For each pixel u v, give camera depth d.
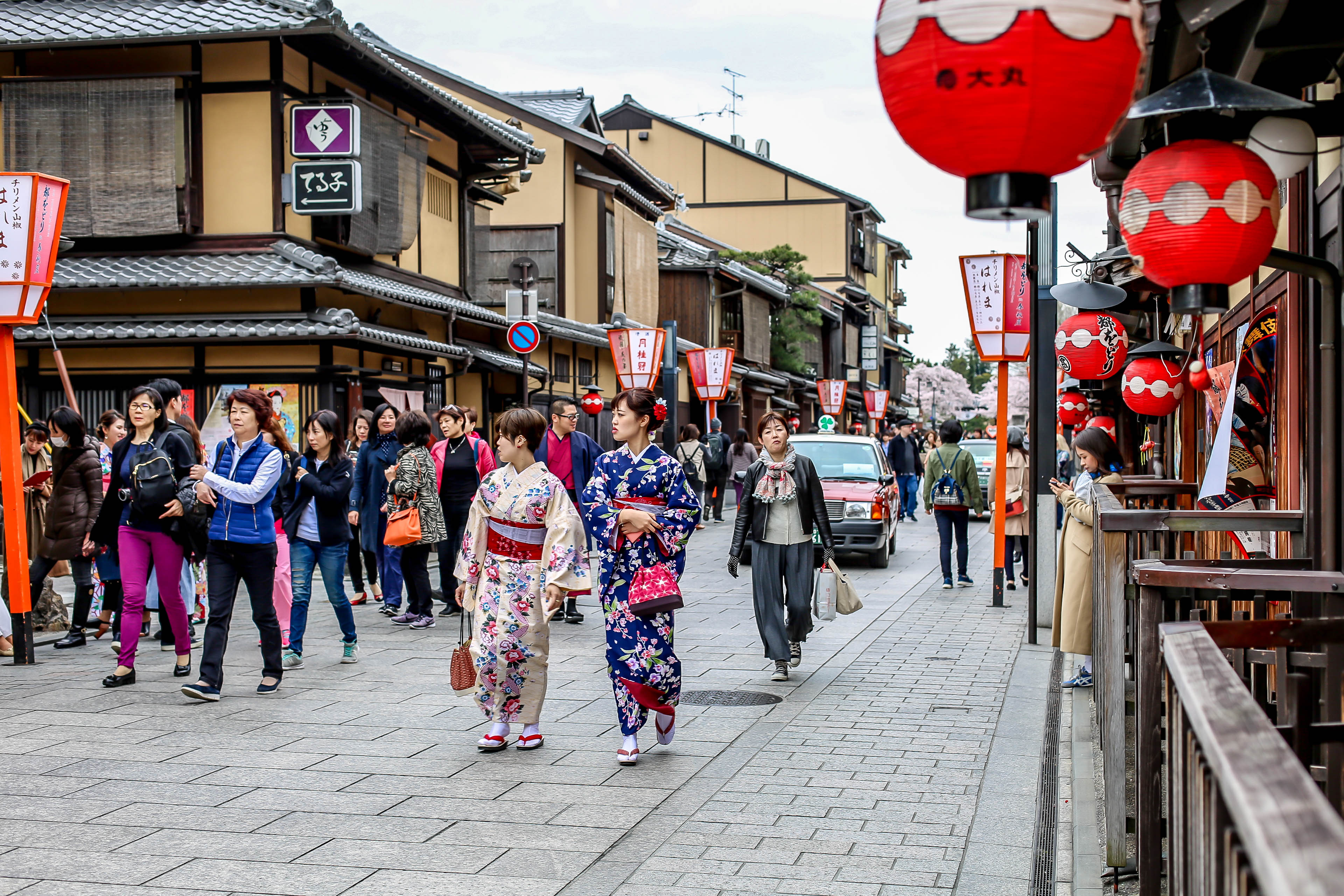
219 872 4.56
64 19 16.50
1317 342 5.12
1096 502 6.21
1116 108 2.38
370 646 9.94
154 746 6.52
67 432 9.85
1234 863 1.83
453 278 21.84
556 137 29.41
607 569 6.31
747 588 14.05
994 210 2.46
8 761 6.18
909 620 11.60
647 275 34.00
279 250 15.93
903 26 2.38
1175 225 3.30
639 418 6.34
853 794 5.66
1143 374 8.80
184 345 16.11
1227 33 3.74
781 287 43.41
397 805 5.45
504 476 6.48
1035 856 4.77
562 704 7.71
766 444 8.64
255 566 7.84
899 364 71.50
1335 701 3.80
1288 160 3.81
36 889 4.36
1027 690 8.17
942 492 14.28
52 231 9.05
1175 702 2.80
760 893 4.37
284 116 16.22
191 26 15.86
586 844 4.92
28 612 9.10
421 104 19.59
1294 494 5.84
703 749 6.54
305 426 14.75
